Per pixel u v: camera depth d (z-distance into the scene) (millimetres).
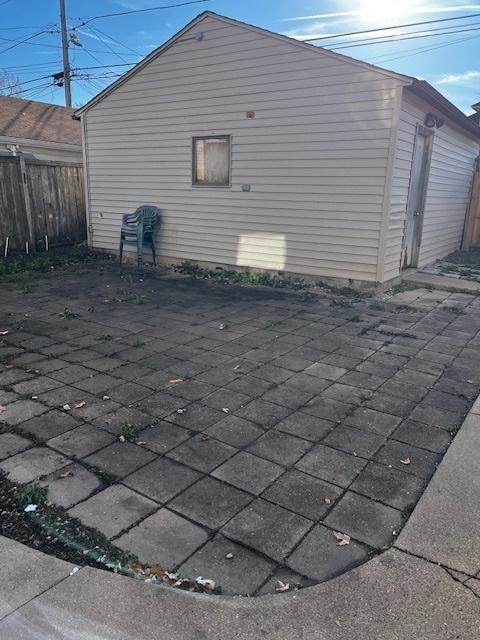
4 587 2010
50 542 2297
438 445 3182
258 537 2340
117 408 3619
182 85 8461
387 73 6520
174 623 1868
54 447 3076
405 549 2250
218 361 4625
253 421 3459
